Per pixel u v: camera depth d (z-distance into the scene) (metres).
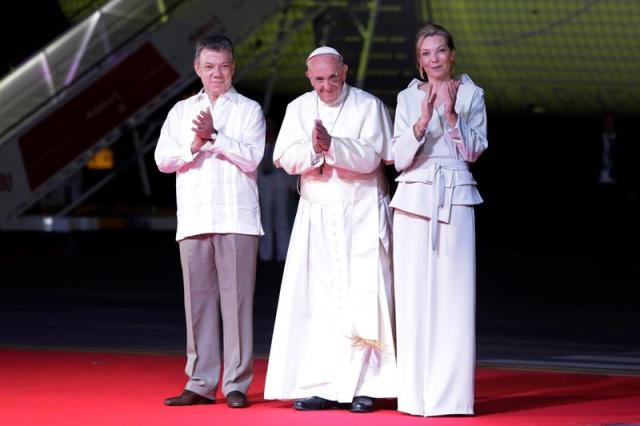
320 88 22.08
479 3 77.69
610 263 52.00
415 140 21.34
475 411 21.88
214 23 59.59
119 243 65.75
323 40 74.69
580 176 71.38
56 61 57.84
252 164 22.30
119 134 56.19
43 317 36.88
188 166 22.48
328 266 22.03
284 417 21.16
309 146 21.75
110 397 23.09
